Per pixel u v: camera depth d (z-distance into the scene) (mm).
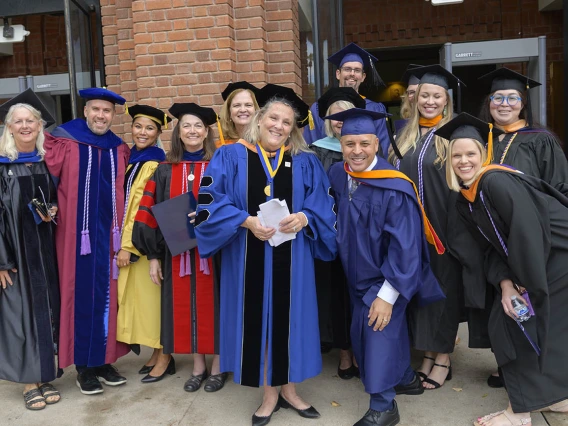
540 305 2662
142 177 3584
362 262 2916
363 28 7613
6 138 3305
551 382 2732
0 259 3180
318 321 3398
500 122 3471
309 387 3512
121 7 5750
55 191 3430
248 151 3002
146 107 3627
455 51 6160
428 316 3348
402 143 3467
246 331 2926
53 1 6410
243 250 2932
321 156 3594
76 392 3557
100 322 3490
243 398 3393
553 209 2707
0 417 3227
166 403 3352
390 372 2854
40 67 7641
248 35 5457
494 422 2873
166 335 3545
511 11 7203
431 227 3072
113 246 3543
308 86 6168
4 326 3275
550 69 7125
